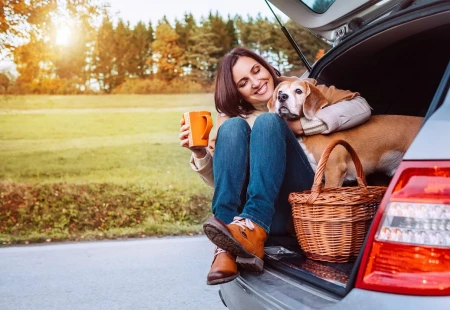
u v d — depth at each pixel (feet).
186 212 23.68
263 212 6.13
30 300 11.66
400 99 9.40
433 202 3.55
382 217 3.76
